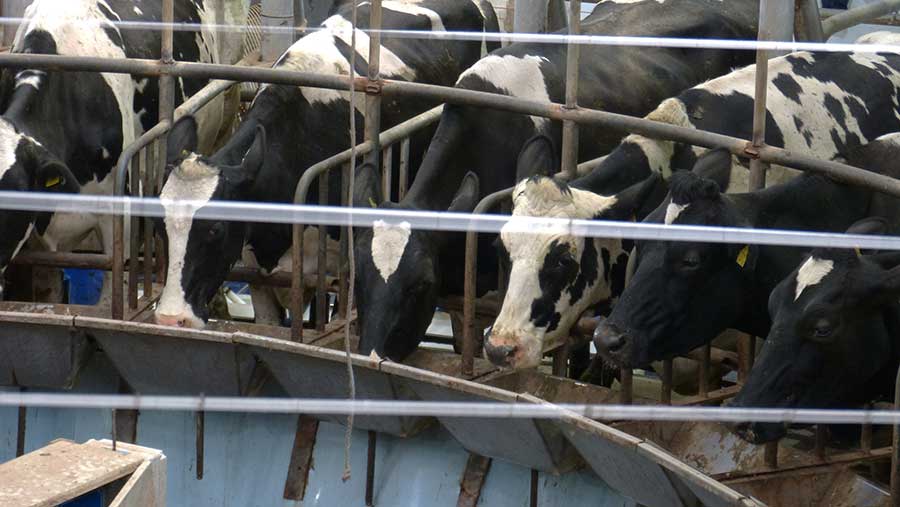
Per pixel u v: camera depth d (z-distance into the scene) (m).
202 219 7.34
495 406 5.65
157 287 7.93
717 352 7.43
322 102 8.61
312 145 8.57
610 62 9.03
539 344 6.68
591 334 6.95
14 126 7.77
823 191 6.47
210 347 6.55
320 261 7.29
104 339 6.75
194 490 7.00
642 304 6.18
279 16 11.38
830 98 8.16
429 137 9.06
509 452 6.02
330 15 10.58
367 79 7.50
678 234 6.08
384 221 7.09
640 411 5.51
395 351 7.02
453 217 6.98
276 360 6.49
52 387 6.99
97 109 8.58
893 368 5.72
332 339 7.22
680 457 6.27
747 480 5.74
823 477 5.78
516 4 9.00
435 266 7.16
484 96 7.34
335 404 5.75
